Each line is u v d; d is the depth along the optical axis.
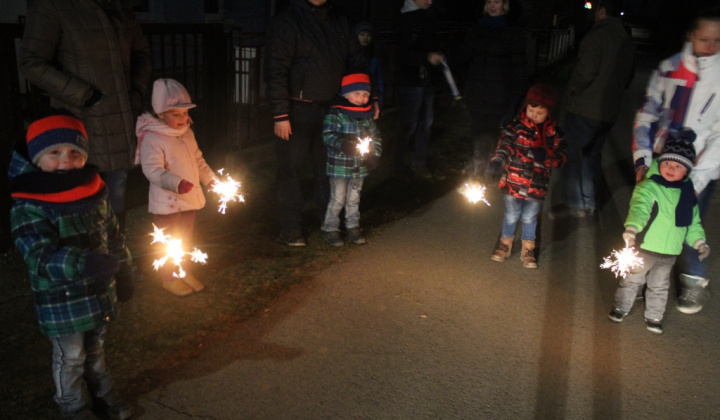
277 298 4.25
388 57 9.70
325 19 4.71
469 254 5.21
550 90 4.77
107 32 3.88
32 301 3.97
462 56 6.50
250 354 3.61
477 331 4.02
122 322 3.80
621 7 5.55
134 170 5.74
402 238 5.46
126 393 3.20
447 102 11.51
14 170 2.54
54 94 3.75
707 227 6.14
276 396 3.26
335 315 4.09
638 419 3.28
